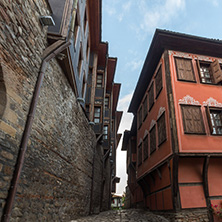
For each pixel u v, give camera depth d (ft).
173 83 30.25
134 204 57.26
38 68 15.65
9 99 11.63
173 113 27.84
